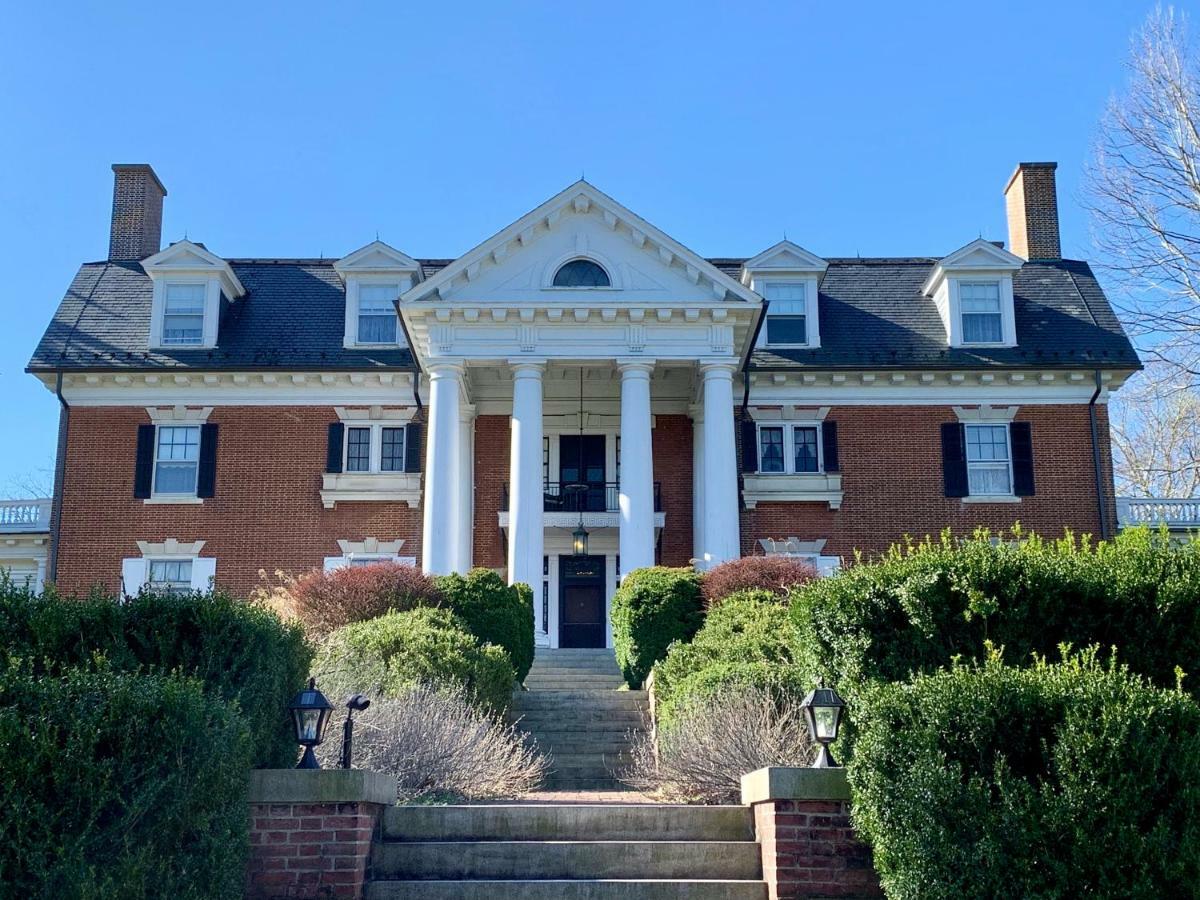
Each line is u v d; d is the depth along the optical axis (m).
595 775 16.34
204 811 8.45
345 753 10.69
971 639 9.82
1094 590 9.88
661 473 31.84
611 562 31.78
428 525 27.36
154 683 8.33
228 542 30.66
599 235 28.80
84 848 7.50
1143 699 8.00
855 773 9.15
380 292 32.62
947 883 7.93
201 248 32.19
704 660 16.42
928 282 33.84
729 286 28.28
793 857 9.64
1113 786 7.68
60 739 7.71
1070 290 34.09
